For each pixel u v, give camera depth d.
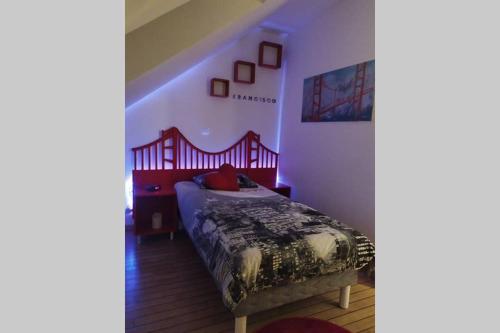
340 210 3.16
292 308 2.05
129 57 1.89
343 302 2.06
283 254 1.71
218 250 1.82
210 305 2.04
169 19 1.94
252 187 3.54
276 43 4.10
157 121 3.55
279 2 2.40
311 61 3.62
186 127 3.72
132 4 1.29
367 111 2.79
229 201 2.78
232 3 2.03
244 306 1.66
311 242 1.83
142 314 1.92
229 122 3.97
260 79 4.11
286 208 2.57
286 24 3.74
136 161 3.48
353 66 2.95
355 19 2.92
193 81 3.69
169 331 1.76
